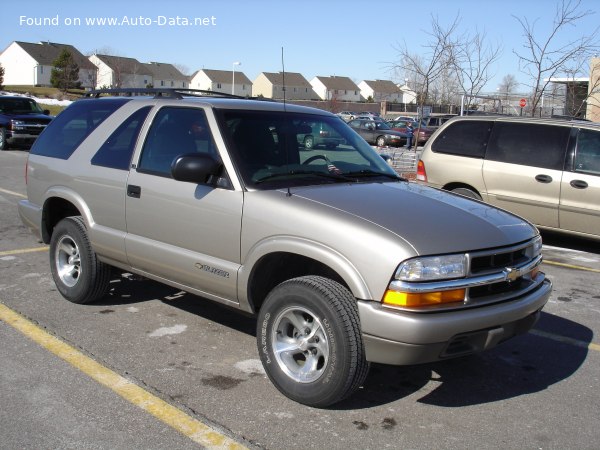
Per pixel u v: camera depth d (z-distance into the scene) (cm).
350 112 6225
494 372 453
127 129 507
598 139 816
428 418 378
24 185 1284
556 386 432
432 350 341
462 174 910
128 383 406
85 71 8356
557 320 575
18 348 456
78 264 552
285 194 397
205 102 459
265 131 452
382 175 478
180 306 562
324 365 364
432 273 342
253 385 410
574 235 837
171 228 451
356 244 351
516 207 870
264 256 395
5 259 707
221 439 343
